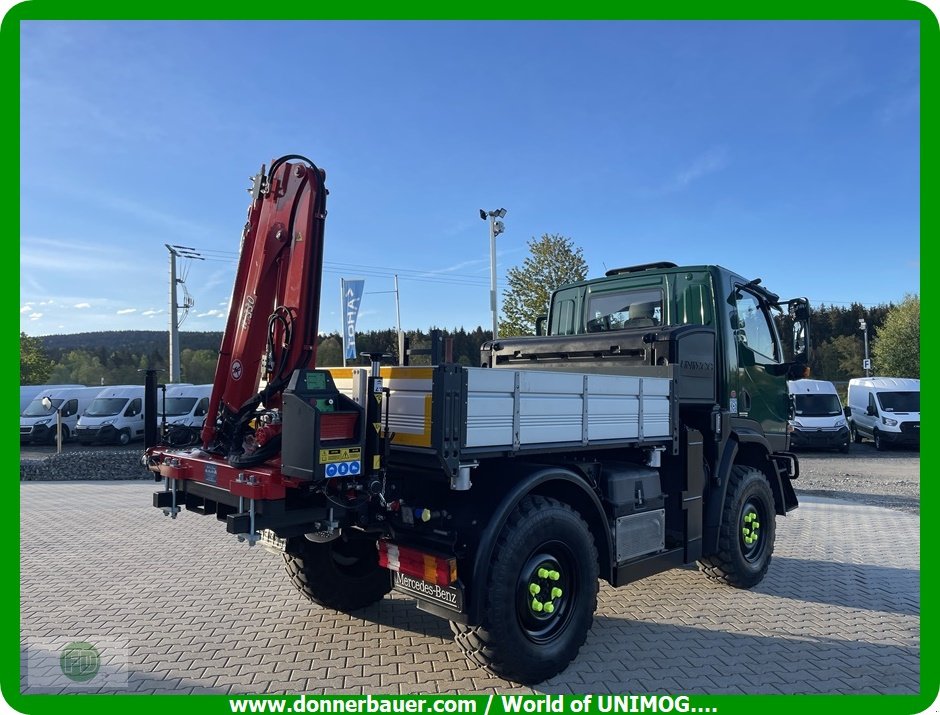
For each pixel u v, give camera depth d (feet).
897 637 14.53
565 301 22.71
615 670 12.76
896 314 153.17
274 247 13.60
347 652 13.48
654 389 15.05
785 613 16.14
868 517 29.32
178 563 20.53
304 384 10.76
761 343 20.63
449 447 10.38
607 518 14.02
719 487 17.25
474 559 11.14
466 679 12.27
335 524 11.39
